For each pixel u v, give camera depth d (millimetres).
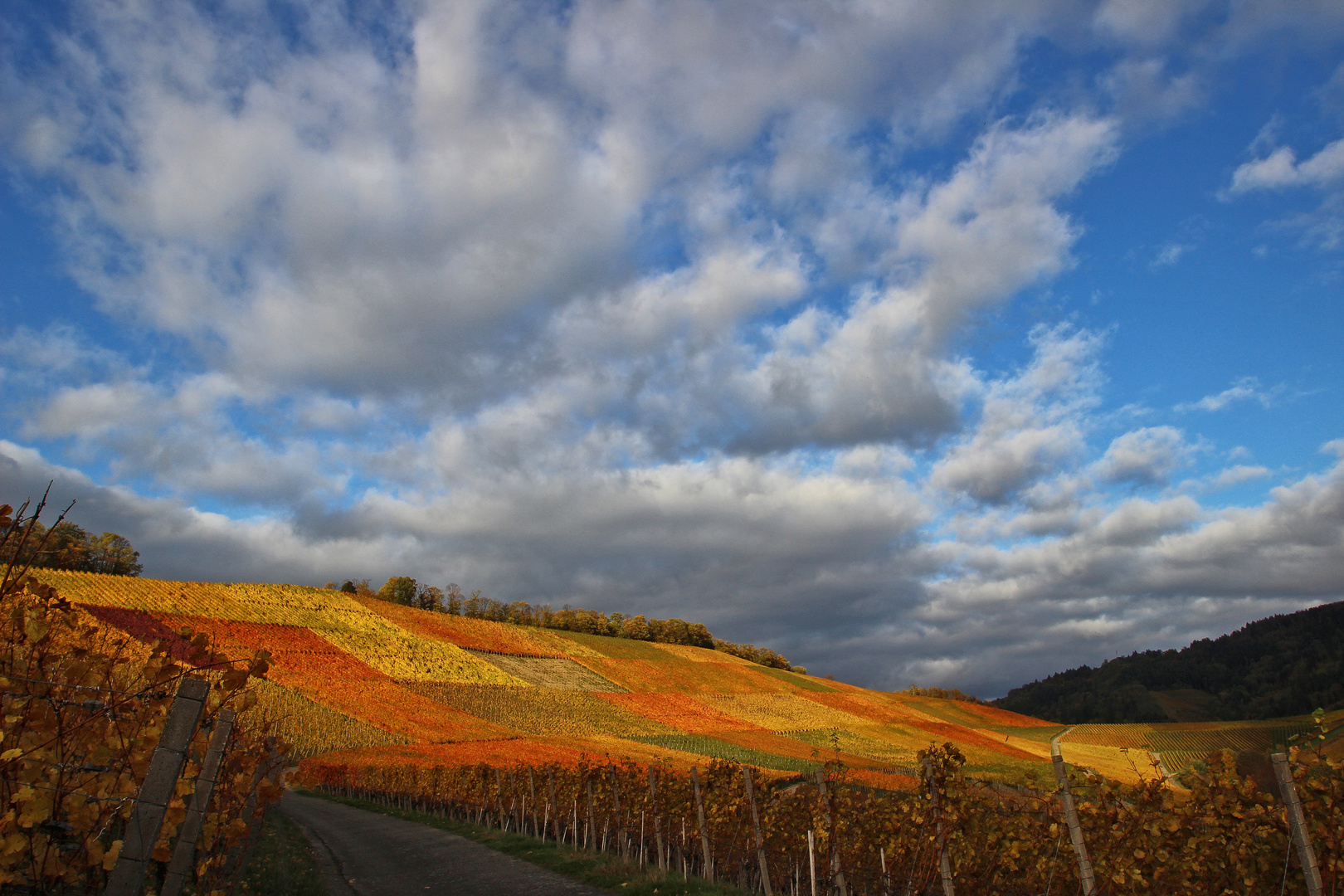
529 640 119312
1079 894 8344
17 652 4516
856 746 85250
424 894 12875
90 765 4930
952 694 152750
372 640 90250
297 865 14430
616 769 20422
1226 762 7531
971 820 9797
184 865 5348
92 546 78812
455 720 68812
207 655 5430
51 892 4711
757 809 15156
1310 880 5957
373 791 38031
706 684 118688
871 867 12594
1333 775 6410
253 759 7984
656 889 12516
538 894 12680
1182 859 7484
